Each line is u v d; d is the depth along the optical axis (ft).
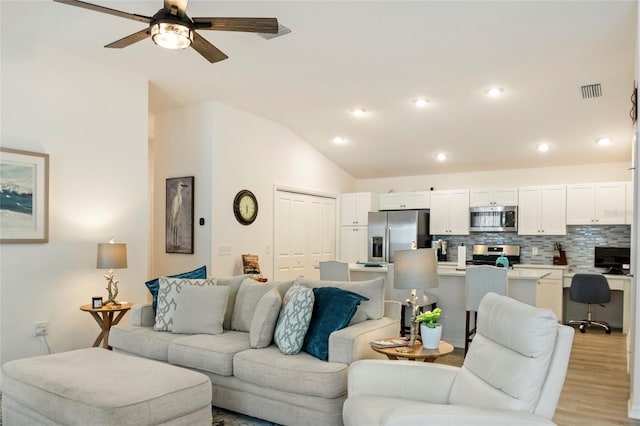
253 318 11.29
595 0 11.03
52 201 13.82
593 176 22.54
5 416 9.53
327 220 25.93
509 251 23.90
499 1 11.16
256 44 13.69
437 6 11.47
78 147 14.49
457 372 7.97
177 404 8.18
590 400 11.89
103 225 15.08
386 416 6.19
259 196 20.74
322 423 9.11
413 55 14.24
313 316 10.61
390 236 24.84
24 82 13.29
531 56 14.06
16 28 12.63
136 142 16.11
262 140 20.93
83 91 14.67
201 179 18.74
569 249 22.90
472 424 5.90
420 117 19.83
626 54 13.73
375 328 10.60
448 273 17.39
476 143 21.83
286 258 22.43
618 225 21.81
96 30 12.80
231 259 19.17
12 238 12.80
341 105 19.02
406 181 27.45
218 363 10.52
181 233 19.19
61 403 7.93
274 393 9.76
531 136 20.44
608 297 19.90
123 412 7.43
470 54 14.06
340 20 12.23
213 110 18.63
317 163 24.76
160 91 17.60
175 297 12.69
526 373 6.39
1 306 12.67
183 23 8.94
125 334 12.66
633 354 10.91
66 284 14.07
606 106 17.37
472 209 24.12
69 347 14.07
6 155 12.73
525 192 22.99
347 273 17.08
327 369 9.23
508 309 7.25
